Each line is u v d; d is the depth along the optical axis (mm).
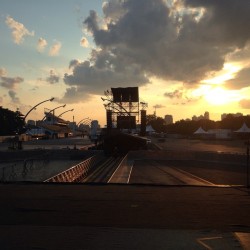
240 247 7914
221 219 10773
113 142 68500
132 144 68500
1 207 12250
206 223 10250
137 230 9289
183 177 36062
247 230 9430
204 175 38031
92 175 37781
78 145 93625
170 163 53406
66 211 11688
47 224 9938
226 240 8438
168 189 17453
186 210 12078
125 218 10805
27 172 43031
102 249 7723
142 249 7746
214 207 12648
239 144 103812
